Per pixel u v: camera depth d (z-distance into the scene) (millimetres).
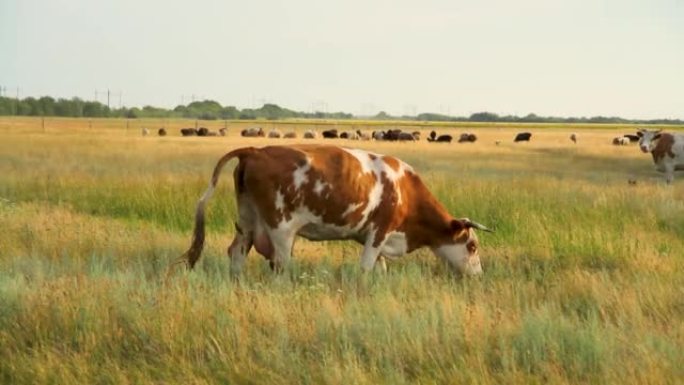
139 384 6395
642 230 14984
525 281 10805
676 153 30938
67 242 12117
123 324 7465
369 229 10984
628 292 9336
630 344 7312
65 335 7277
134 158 36062
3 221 13859
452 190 18594
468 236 11539
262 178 10289
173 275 9984
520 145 69688
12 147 44469
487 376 6457
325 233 10773
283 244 10430
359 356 6895
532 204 17375
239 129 126750
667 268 11328
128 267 10570
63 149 43438
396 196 11008
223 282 9039
